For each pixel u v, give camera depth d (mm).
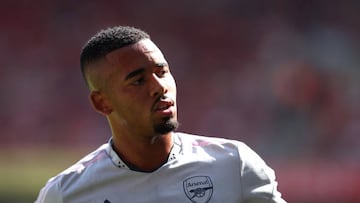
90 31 81812
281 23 84312
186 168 11492
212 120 72438
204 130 71812
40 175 40469
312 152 67188
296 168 47812
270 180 11609
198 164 11508
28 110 71938
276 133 69938
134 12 84312
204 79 78438
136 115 11117
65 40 80438
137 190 11438
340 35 83312
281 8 85312
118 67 11133
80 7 82875
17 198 38625
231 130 71500
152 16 84562
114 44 11211
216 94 75750
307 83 73812
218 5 85250
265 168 11664
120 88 11164
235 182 11430
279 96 73438
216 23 84125
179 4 85188
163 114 11016
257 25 83875
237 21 84312
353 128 70625
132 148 11453
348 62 80062
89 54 11469
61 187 11594
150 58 11070
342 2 85438
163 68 11148
